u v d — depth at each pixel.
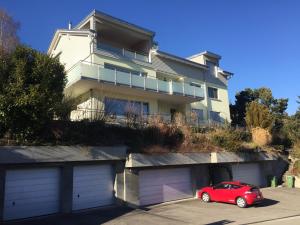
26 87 15.48
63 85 17.11
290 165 31.56
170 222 15.11
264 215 17.30
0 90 15.14
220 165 24.59
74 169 16.92
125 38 32.09
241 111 46.88
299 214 17.83
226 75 40.75
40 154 15.28
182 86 31.78
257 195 19.70
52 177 16.03
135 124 21.50
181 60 34.62
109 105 27.48
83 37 28.80
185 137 23.25
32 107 15.26
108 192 18.09
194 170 22.73
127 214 16.34
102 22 28.89
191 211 17.95
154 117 23.22
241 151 26.12
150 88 29.05
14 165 14.69
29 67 15.84
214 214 17.28
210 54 39.09
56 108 16.67
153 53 32.44
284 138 32.78
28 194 15.12
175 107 34.31
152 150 19.72
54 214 15.76
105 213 16.34
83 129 18.08
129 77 27.66
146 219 15.44
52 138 16.56
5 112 14.87
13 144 15.04
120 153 18.44
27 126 15.62
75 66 25.64
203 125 27.47
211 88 38.78
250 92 47.88
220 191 20.50
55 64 16.62
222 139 25.47
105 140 18.56
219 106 38.81
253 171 28.20
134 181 18.86
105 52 28.25
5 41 24.47
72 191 16.45
